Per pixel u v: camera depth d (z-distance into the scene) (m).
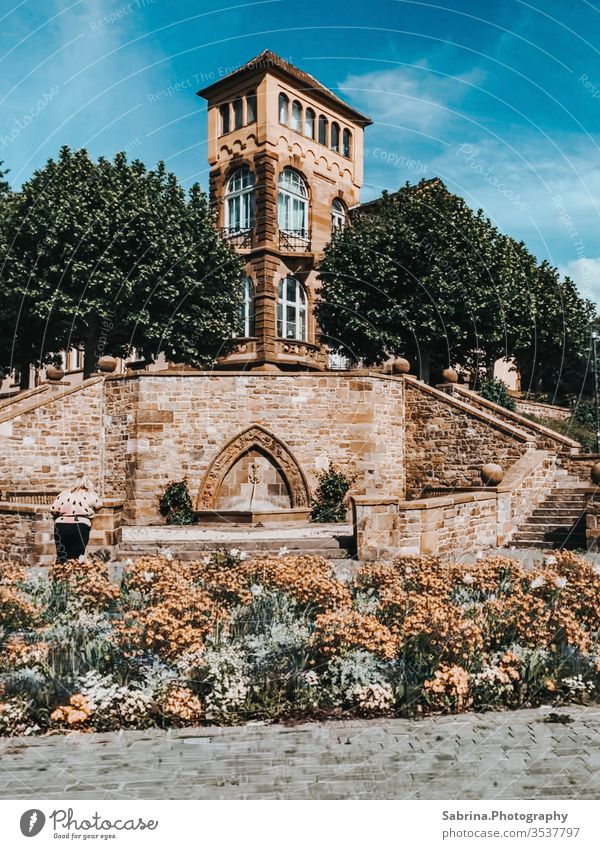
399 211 28.86
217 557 12.38
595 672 7.77
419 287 28.03
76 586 10.71
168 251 28.08
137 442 22.97
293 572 10.80
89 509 13.51
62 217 27.02
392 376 24.55
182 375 23.12
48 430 22.84
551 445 22.11
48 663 7.46
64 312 26.88
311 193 34.62
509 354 31.11
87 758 6.07
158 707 6.88
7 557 15.25
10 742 6.47
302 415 23.47
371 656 7.54
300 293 34.09
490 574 11.18
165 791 5.45
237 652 7.83
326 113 35.69
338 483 23.05
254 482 23.14
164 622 7.57
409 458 24.72
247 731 6.69
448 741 6.38
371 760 5.97
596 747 6.23
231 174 34.31
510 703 7.34
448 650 7.60
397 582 11.08
